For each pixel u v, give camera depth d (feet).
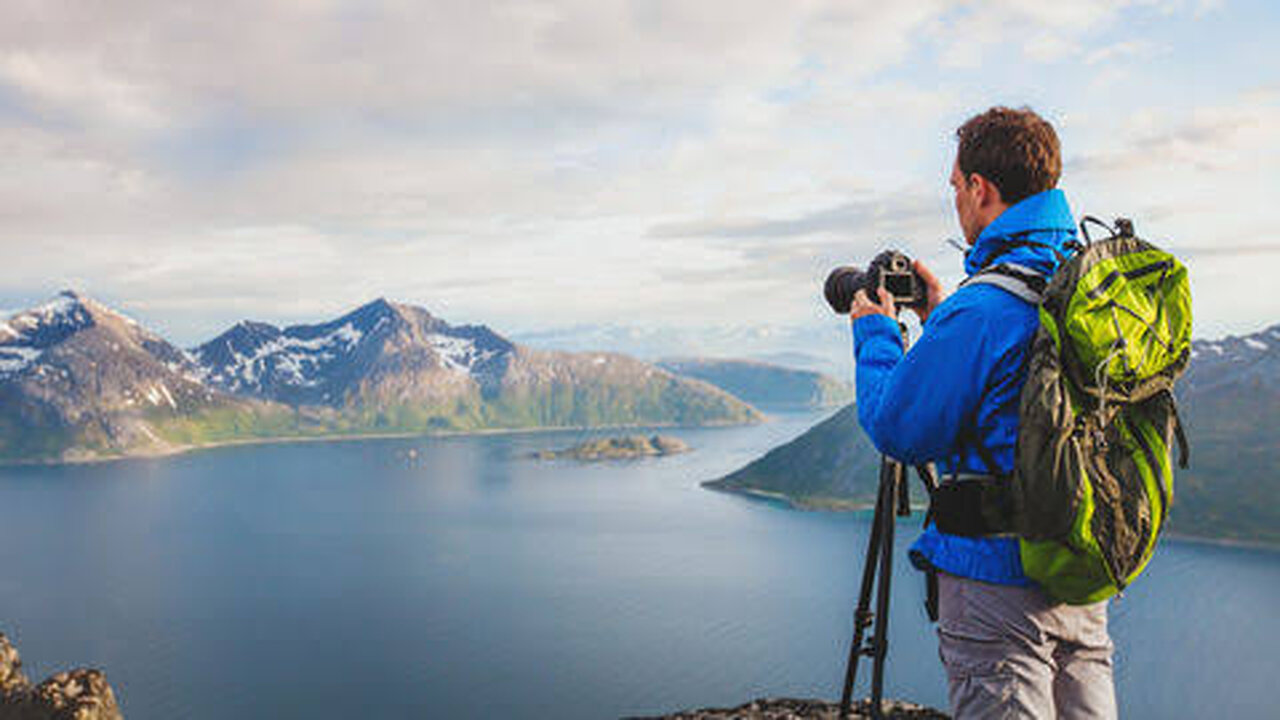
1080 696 12.47
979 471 12.00
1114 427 11.66
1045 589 11.57
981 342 11.55
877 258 14.19
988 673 12.16
